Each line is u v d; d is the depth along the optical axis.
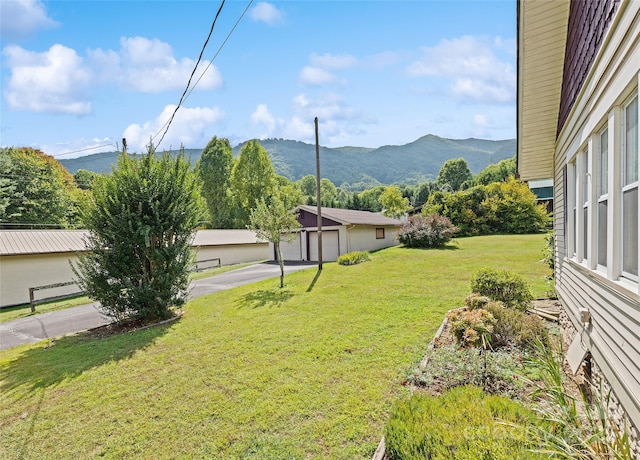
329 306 7.53
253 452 2.87
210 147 33.94
